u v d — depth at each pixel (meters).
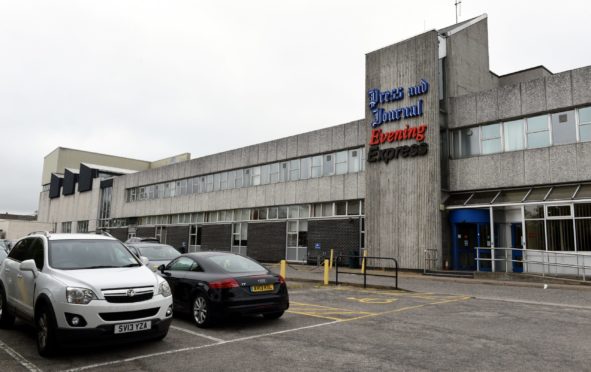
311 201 30.12
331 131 29.45
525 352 6.79
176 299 9.42
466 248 22.33
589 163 18.66
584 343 7.37
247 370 5.91
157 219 46.62
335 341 7.54
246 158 36.22
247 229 35.28
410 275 20.94
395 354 6.69
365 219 25.59
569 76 19.58
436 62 23.39
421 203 23.08
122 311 6.53
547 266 18.89
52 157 72.19
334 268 25.78
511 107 21.41
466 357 6.52
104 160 74.50
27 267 7.50
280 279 9.23
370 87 26.44
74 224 60.78
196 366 6.08
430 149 23.05
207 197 39.81
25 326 8.83
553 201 18.97
